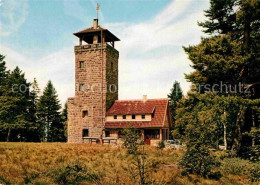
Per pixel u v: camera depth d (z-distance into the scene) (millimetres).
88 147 22969
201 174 11625
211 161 11695
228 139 27141
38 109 50656
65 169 9438
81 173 9375
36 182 8383
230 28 20297
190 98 20062
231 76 17656
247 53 16484
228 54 17438
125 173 10438
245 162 14141
